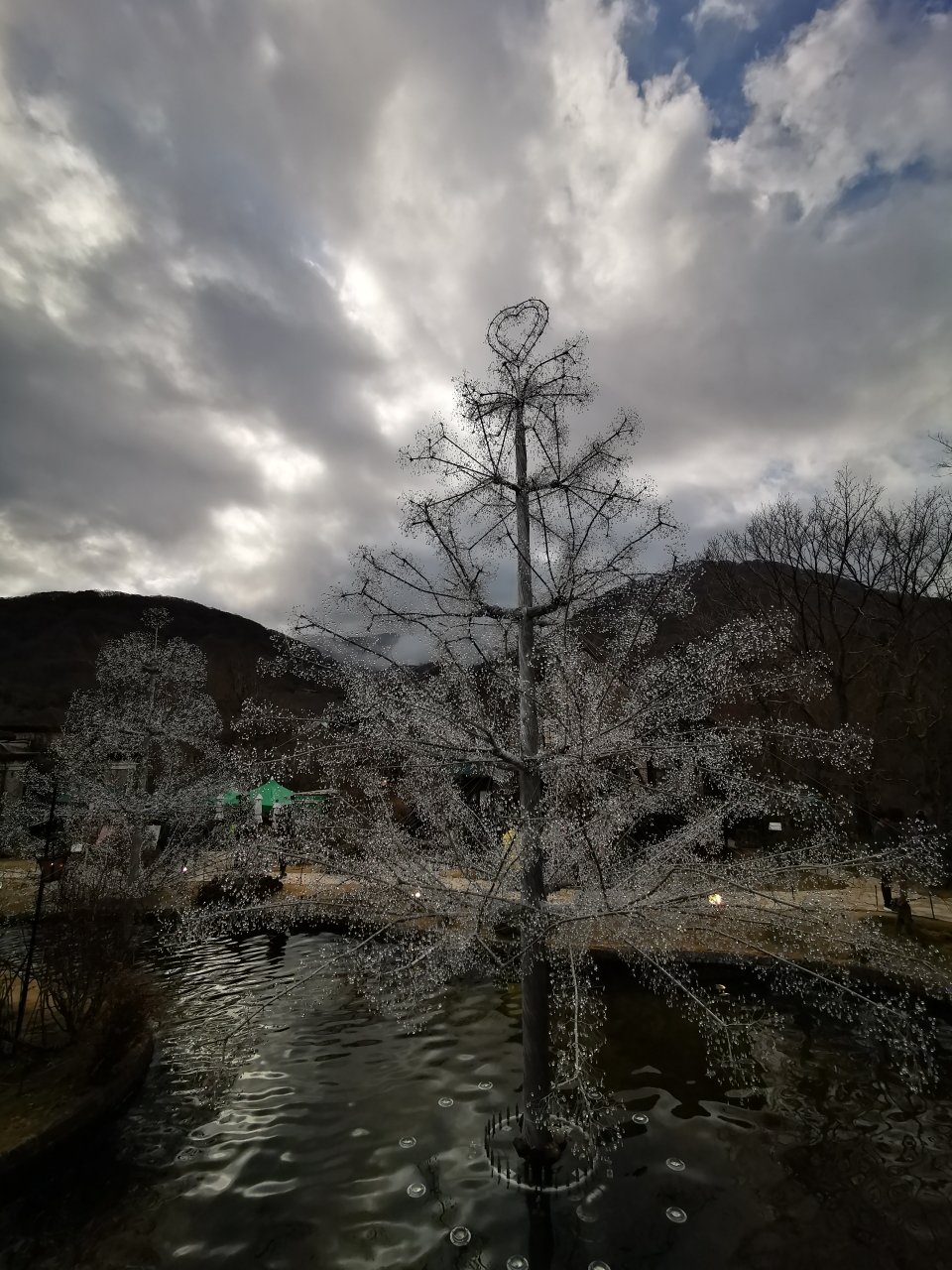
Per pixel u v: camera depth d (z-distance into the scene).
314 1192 5.18
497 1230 4.71
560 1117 4.62
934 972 4.55
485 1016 8.64
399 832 5.00
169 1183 5.33
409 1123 6.12
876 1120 6.13
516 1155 5.44
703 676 4.37
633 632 4.69
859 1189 5.19
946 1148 5.71
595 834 4.74
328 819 5.08
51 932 8.02
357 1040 7.92
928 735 19.34
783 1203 5.02
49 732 24.80
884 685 20.53
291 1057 7.50
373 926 4.79
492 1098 6.55
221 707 20.05
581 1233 4.66
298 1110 6.39
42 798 12.11
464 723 4.54
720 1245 4.57
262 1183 5.30
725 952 8.79
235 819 11.33
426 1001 8.91
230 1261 4.48
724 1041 6.47
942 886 14.02
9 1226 4.86
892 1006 4.33
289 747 4.67
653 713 4.39
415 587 4.95
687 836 4.68
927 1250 4.53
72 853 12.60
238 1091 6.75
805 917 4.38
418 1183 5.23
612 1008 8.58
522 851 4.64
